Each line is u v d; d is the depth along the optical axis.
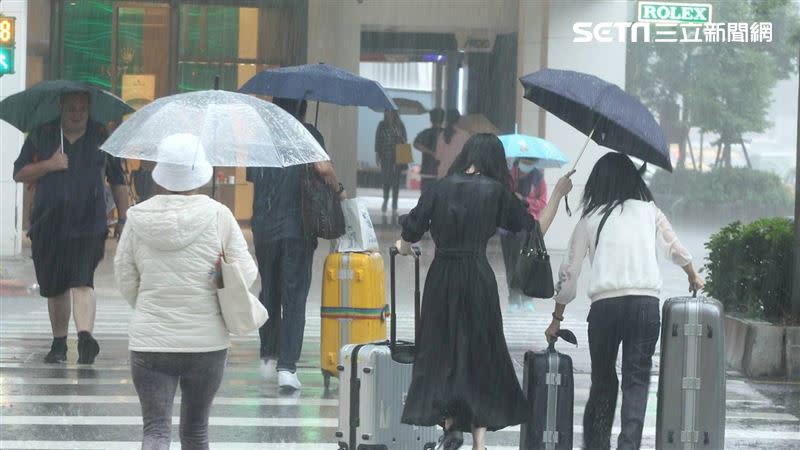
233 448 23.95
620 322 21.58
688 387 21.33
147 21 55.50
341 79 28.70
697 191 58.53
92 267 32.25
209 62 55.69
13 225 50.38
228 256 17.97
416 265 21.64
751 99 58.25
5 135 49.78
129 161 40.41
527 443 21.48
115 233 47.16
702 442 21.36
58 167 31.22
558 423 21.44
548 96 22.77
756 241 34.62
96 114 32.84
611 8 58.53
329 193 28.11
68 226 31.73
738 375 33.12
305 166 28.05
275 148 24.39
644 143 21.72
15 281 45.34
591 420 22.38
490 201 20.91
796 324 33.34
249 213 54.16
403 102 61.00
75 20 55.09
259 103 25.28
